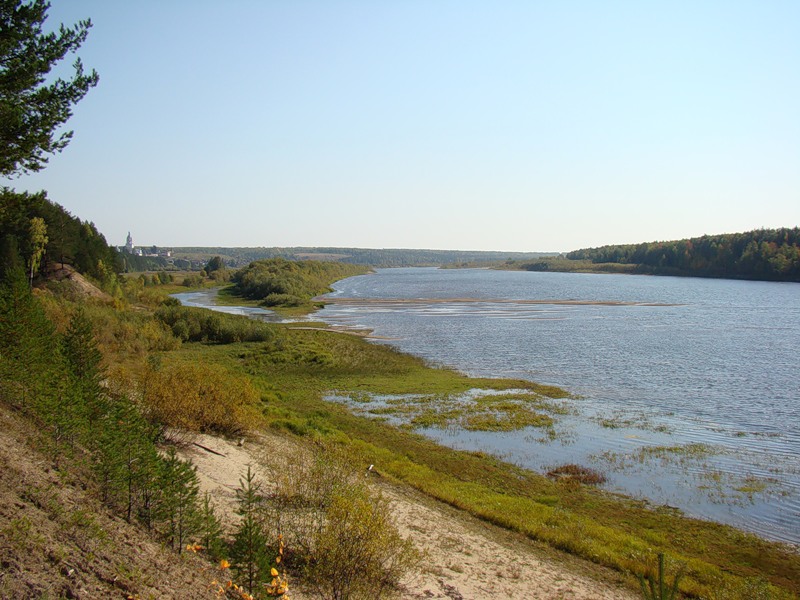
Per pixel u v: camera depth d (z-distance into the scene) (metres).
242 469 18.12
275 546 12.60
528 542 17.11
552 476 23.72
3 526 8.28
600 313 87.12
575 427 30.64
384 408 33.97
